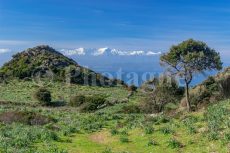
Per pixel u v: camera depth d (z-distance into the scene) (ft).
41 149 92.32
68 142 106.32
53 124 147.54
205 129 98.48
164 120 128.88
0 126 137.08
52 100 314.96
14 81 404.16
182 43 191.93
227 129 93.71
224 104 132.36
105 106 276.21
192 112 146.00
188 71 189.57
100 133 125.08
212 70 192.34
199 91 205.26
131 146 99.09
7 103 279.69
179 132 103.71
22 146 96.12
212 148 84.28
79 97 295.48
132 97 328.49
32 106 282.15
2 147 91.97
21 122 150.41
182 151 87.20
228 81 199.93
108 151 92.32
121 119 171.01
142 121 134.00
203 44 191.01
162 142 95.76
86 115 193.36
